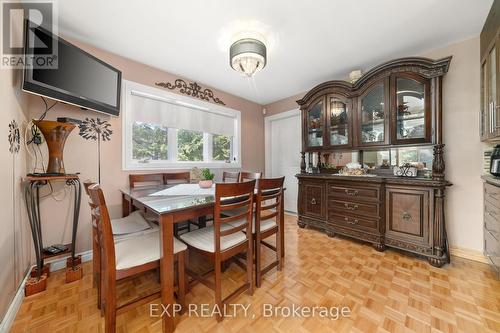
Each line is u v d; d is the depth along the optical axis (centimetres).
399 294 149
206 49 221
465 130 204
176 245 134
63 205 195
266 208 170
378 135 238
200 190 197
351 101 255
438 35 198
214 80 302
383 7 162
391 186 216
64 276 176
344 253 217
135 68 244
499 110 152
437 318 126
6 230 126
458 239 208
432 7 162
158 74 263
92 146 212
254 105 400
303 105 305
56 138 166
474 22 180
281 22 179
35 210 164
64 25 181
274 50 223
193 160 314
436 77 198
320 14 169
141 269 115
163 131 279
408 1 156
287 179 393
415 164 232
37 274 157
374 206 224
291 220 344
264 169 415
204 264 198
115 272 108
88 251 207
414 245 200
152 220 180
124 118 234
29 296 149
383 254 214
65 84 171
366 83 240
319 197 277
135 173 242
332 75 287
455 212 210
